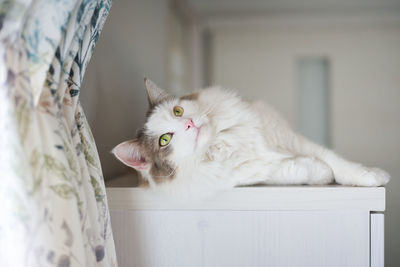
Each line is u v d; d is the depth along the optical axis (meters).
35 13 0.53
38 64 0.53
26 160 0.49
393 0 3.15
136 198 0.83
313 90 3.85
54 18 0.54
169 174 0.83
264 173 0.83
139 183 0.87
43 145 0.55
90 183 0.66
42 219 0.51
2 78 0.48
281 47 3.80
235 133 0.86
